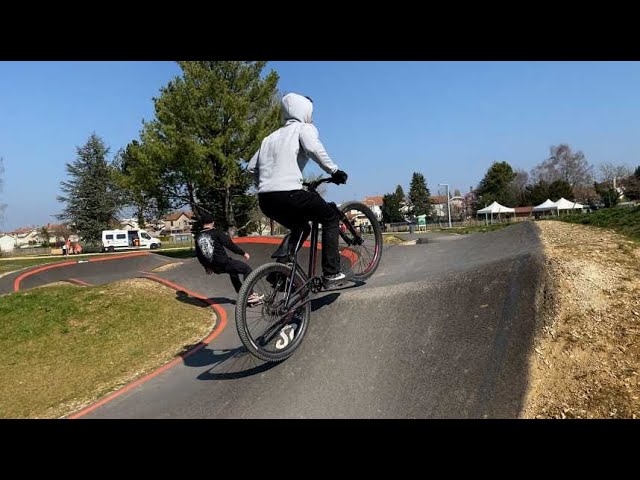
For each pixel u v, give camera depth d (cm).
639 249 464
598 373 323
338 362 451
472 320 423
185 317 909
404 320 463
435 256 841
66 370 733
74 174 5309
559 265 433
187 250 3159
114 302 973
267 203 407
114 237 4522
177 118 2241
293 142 405
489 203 7219
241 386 486
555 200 6325
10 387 690
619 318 360
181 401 507
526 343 371
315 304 547
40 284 1551
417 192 8369
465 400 348
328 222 430
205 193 2648
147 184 2286
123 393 600
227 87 2273
